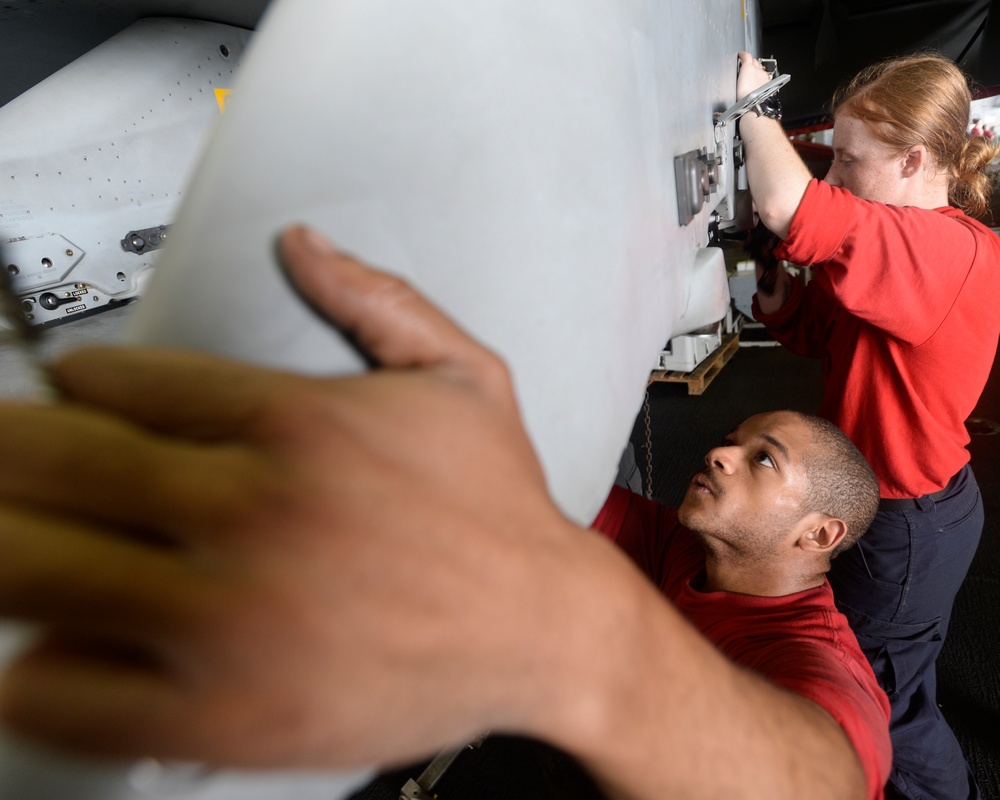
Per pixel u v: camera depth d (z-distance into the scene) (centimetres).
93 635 15
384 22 24
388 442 17
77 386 17
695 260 71
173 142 126
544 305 33
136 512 14
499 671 19
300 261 20
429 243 26
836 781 40
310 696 15
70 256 115
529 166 31
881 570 134
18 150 105
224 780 20
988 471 309
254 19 131
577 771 77
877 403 125
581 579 22
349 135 23
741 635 104
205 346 21
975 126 480
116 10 108
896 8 475
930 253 97
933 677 144
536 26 32
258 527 14
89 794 19
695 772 28
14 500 14
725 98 85
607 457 41
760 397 439
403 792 175
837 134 129
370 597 16
